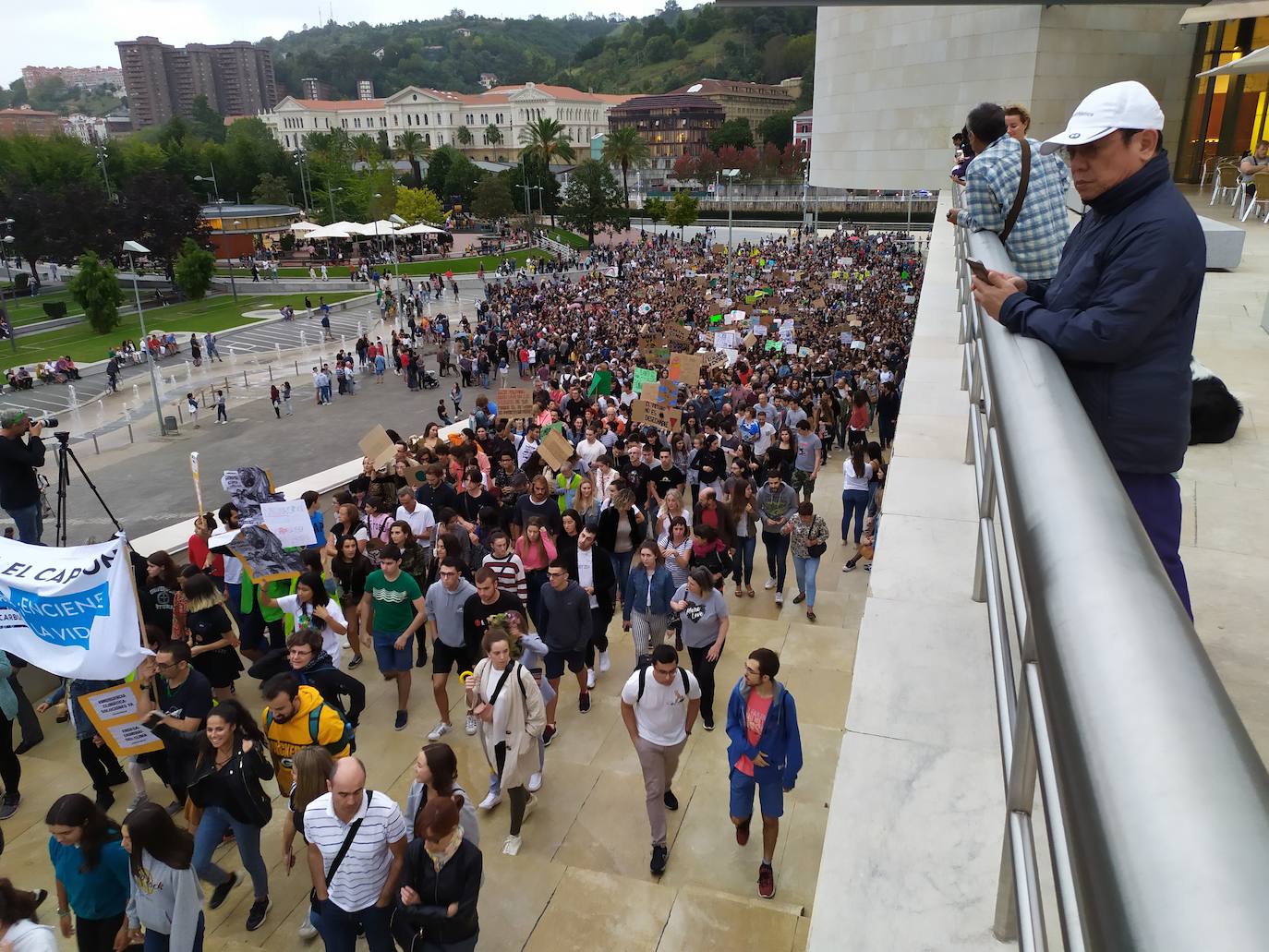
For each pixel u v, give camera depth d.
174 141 114.00
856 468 12.41
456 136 169.50
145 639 7.23
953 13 25.17
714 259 72.62
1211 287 8.66
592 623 8.30
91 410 37.97
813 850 6.59
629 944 5.69
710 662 7.76
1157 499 1.87
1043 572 0.92
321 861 5.38
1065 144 1.78
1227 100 20.91
